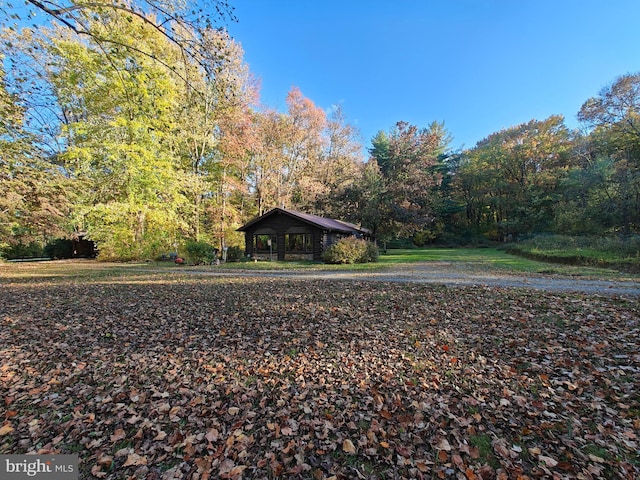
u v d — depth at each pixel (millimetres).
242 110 22750
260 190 27656
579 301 6402
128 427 2721
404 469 2160
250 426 2689
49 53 13812
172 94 18781
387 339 4797
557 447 2342
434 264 16812
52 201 17094
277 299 7668
